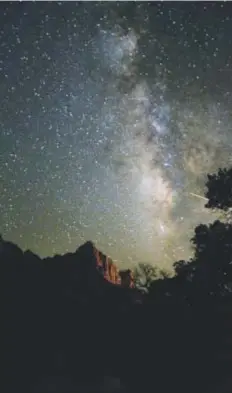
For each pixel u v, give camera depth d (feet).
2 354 58.18
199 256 63.16
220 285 62.49
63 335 61.82
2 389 54.29
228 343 59.77
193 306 63.67
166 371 57.26
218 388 54.65
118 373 57.41
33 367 57.21
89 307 66.23
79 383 55.62
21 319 62.90
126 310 65.82
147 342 61.00
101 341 61.26
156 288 67.97
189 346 59.98
